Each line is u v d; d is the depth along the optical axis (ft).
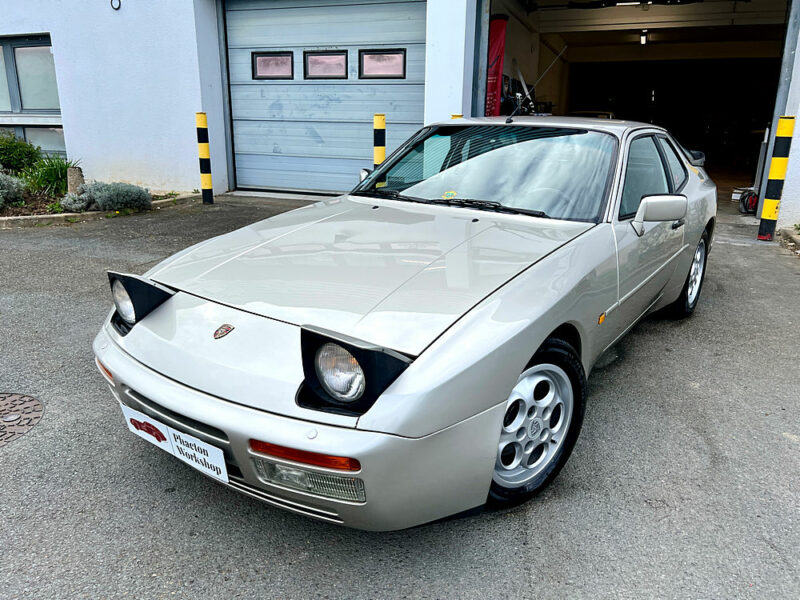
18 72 35.27
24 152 33.19
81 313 13.92
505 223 8.89
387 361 5.55
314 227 9.15
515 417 7.09
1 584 6.11
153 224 23.93
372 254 7.83
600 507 7.47
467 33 25.44
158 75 30.45
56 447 8.62
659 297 11.67
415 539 6.91
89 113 32.30
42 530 6.93
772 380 11.11
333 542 6.86
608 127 10.53
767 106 84.23
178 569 6.39
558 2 53.88
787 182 24.32
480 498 6.49
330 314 6.40
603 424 9.48
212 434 6.04
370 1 27.89
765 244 22.50
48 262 18.12
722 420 9.64
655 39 71.51
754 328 13.79
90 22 30.71
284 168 32.07
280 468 5.77
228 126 32.12
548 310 6.82
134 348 6.95
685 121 89.04
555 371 7.40
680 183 12.64
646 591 6.13
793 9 23.77
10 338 12.42
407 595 6.07
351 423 5.51
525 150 10.43
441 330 6.09
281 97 30.86
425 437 5.65
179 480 7.94
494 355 6.09
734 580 6.28
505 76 40.65
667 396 10.46
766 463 8.45
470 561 6.55
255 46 30.53
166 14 29.30
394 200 10.46
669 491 7.79
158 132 31.48
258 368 6.02
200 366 6.27
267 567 6.45
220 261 8.13
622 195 9.52
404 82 28.53
